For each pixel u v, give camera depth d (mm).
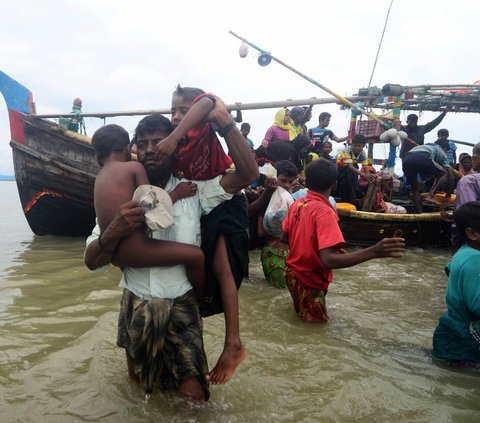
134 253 2070
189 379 2197
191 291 2287
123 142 2285
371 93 8586
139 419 2107
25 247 6949
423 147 7688
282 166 4852
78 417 2121
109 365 2637
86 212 7957
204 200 2279
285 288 4602
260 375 2586
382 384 2512
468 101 9992
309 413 2203
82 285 4480
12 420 2082
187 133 2203
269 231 4629
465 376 2693
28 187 7844
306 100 7531
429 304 4152
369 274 5262
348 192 7879
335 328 3475
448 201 7656
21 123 7645
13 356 2793
